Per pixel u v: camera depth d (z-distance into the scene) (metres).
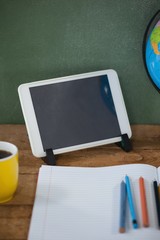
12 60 0.97
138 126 1.03
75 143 0.91
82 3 0.93
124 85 1.01
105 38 0.96
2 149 0.78
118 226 0.70
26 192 0.79
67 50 0.97
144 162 0.90
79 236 0.68
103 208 0.75
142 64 0.99
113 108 0.95
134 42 0.97
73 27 0.95
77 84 0.93
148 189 0.80
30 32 0.94
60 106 0.91
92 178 0.83
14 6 0.92
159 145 0.97
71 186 0.80
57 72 0.99
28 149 0.94
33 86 0.90
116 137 0.94
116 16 0.94
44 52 0.97
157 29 0.92
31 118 0.89
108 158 0.91
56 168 0.85
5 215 0.72
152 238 0.67
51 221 0.71
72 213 0.73
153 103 1.03
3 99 1.01
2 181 0.72
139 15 0.95
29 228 0.69
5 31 0.94
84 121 0.93
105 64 0.99
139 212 0.74
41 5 0.92
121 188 0.79
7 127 1.01
